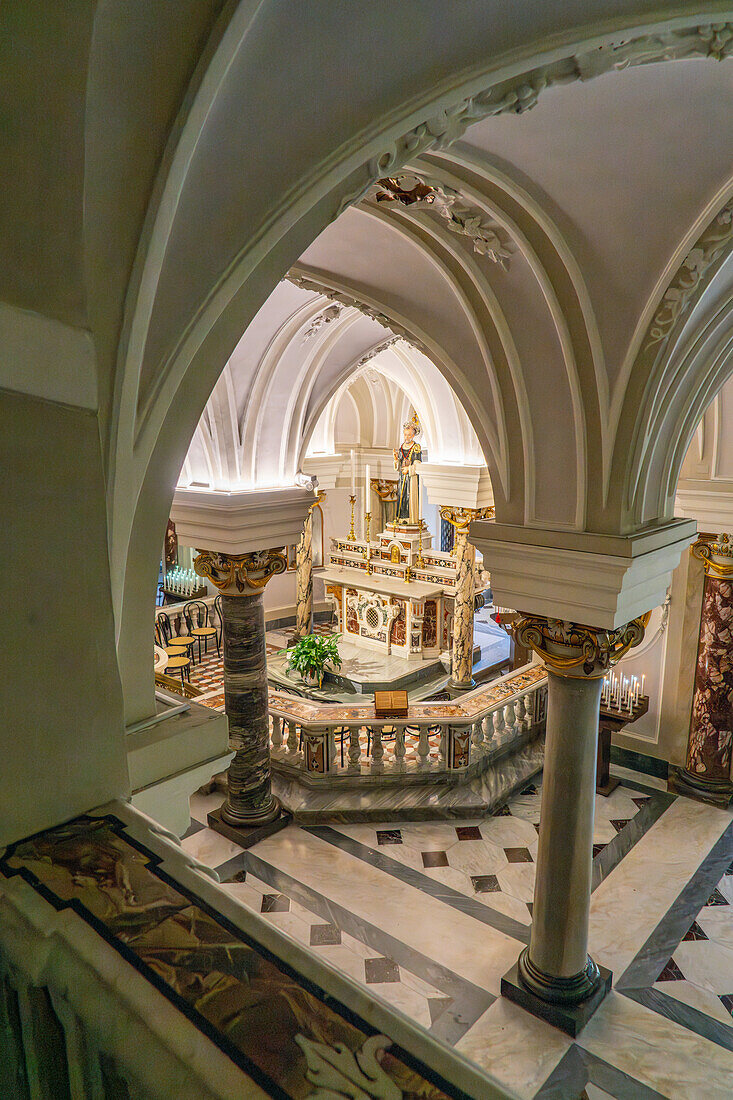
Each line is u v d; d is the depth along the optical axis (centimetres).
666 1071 607
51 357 111
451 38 203
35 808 119
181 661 1521
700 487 982
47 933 95
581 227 421
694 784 1066
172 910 100
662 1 226
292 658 1577
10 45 105
